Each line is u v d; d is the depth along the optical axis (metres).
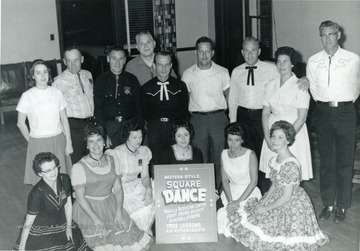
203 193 4.19
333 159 4.43
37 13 8.97
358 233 4.22
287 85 4.33
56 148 4.52
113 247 3.94
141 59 5.21
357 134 5.27
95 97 4.79
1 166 6.19
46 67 4.40
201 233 4.15
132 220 4.12
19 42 8.98
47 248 3.65
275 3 7.61
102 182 3.95
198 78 4.89
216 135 4.95
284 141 3.87
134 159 4.27
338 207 4.50
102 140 3.91
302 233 3.85
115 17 8.98
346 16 6.18
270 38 7.84
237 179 4.38
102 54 7.71
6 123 8.30
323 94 4.30
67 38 9.12
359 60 4.18
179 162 4.38
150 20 9.32
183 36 9.74
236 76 4.86
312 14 6.78
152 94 4.79
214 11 9.37
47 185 3.63
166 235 4.14
